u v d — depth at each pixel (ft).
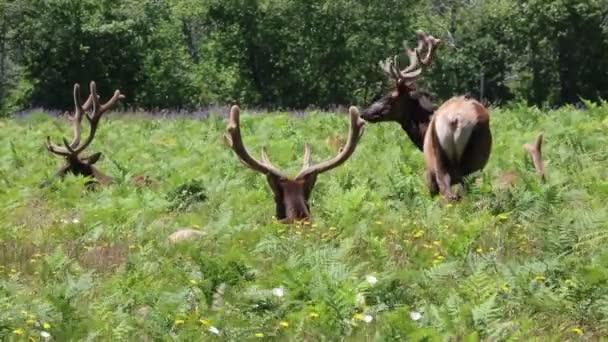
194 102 401.90
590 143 124.67
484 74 429.79
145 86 395.34
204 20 415.64
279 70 398.01
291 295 57.21
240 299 57.36
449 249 69.72
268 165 81.66
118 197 100.17
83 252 77.82
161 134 181.68
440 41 103.55
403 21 393.50
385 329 51.01
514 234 75.41
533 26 412.36
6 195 108.47
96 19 384.06
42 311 56.44
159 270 67.56
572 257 62.90
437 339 49.24
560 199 84.38
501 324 50.85
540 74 417.08
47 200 107.86
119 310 57.77
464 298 57.47
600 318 53.93
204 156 137.39
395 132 156.66
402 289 58.95
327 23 390.42
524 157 109.81
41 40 386.93
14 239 83.61
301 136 161.99
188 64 410.31
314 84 395.55
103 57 391.45
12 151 150.20
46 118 237.04
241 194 99.40
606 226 69.05
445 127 92.63
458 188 94.63
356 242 73.56
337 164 81.87
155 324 54.65
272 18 393.29
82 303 60.49
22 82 403.34
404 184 94.84
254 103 400.88
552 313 54.65
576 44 410.52
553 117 170.71
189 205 99.45
